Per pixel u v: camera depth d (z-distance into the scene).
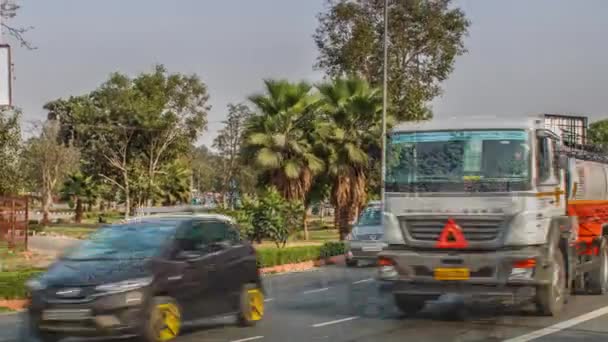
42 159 73.00
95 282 11.02
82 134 64.25
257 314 13.62
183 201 66.94
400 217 13.95
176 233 12.20
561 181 14.76
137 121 62.66
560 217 14.54
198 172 102.50
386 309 15.75
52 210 86.50
